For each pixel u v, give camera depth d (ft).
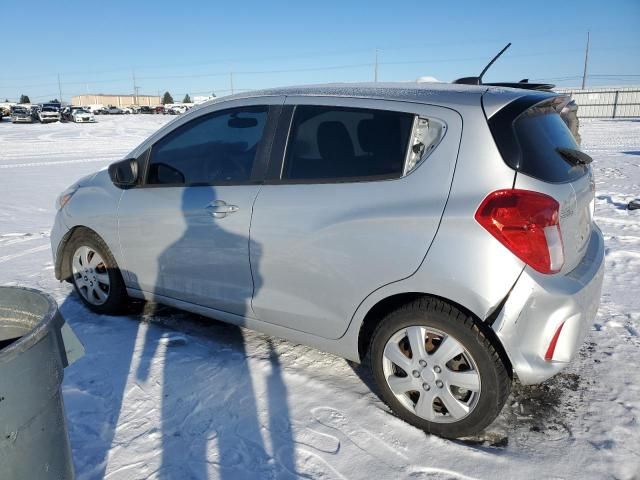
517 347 7.59
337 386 9.92
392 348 8.61
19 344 4.69
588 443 8.29
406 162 8.36
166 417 8.96
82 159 54.24
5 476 4.72
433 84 9.55
